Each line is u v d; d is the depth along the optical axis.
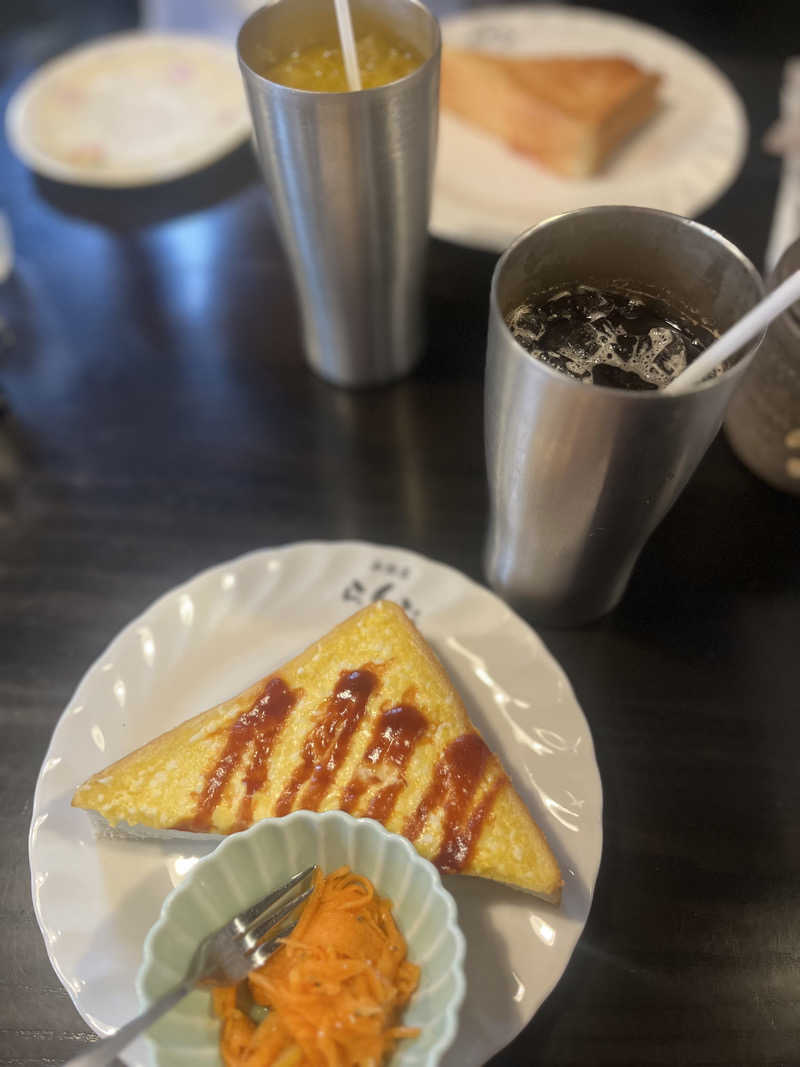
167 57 0.50
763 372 0.33
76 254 0.45
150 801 0.27
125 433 0.40
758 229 0.43
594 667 0.33
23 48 0.55
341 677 0.29
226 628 0.32
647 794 0.31
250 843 0.25
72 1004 0.27
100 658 0.31
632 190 0.44
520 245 0.26
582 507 0.28
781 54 0.52
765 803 0.30
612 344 0.28
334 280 0.35
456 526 0.37
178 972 0.24
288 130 0.30
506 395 0.26
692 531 0.37
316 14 0.33
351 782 0.27
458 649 0.32
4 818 0.30
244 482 0.38
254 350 0.42
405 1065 0.22
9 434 0.40
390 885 0.26
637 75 0.45
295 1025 0.23
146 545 0.36
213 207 0.47
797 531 0.37
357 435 0.39
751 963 0.28
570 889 0.27
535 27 0.51
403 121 0.30
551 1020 0.26
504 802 0.27
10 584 0.35
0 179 0.48
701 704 0.32
